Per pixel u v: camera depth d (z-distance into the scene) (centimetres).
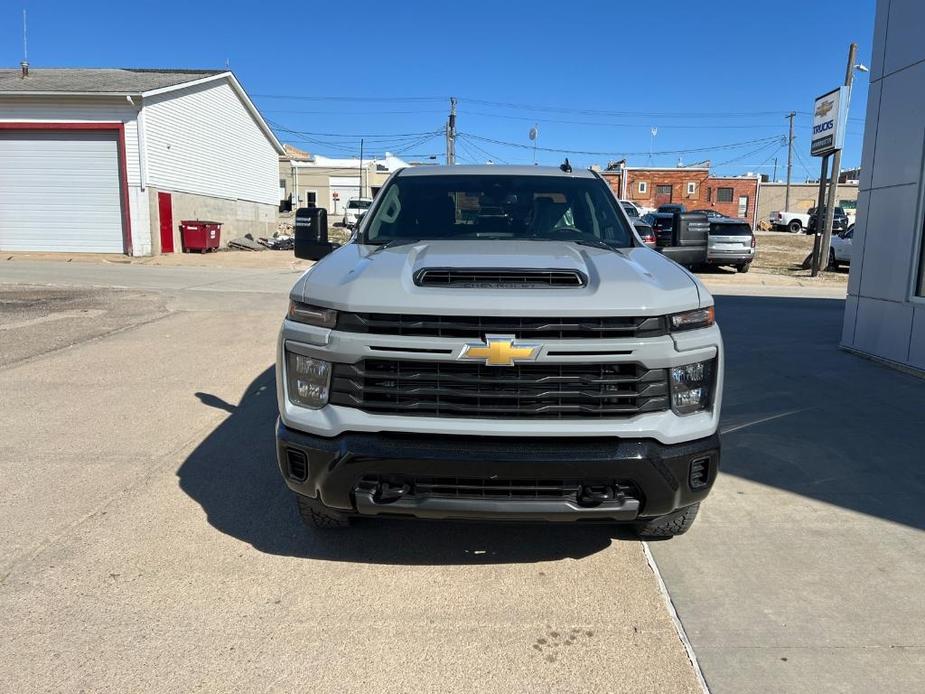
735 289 1714
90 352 793
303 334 302
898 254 773
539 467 279
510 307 282
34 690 249
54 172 2197
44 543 355
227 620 294
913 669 268
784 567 344
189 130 2455
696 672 266
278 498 415
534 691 255
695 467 299
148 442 505
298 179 5738
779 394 661
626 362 287
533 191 452
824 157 2086
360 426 289
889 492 434
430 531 378
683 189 5947
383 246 381
